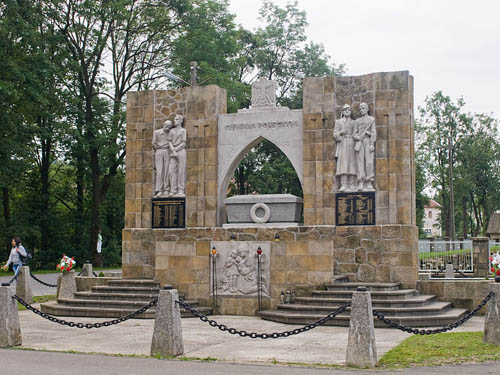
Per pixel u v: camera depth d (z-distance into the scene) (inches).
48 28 1473.9
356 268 783.7
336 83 818.2
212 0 1729.8
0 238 1621.6
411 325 650.2
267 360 480.1
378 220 781.9
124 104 1598.2
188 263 803.4
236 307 778.2
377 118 793.6
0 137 1364.4
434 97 2511.1
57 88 1541.6
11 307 549.3
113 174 1710.1
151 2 1592.0
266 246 773.9
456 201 2586.1
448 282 759.7
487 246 1135.6
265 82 859.4
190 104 874.1
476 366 445.1
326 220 804.0
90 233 1701.5
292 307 715.4
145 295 778.2
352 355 455.2
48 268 1733.5
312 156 815.7
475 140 2532.0
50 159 1860.2
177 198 866.8
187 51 1611.7
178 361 474.3
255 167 1977.1
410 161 787.4
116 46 1641.2
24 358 485.4
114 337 599.2
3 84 1193.4
